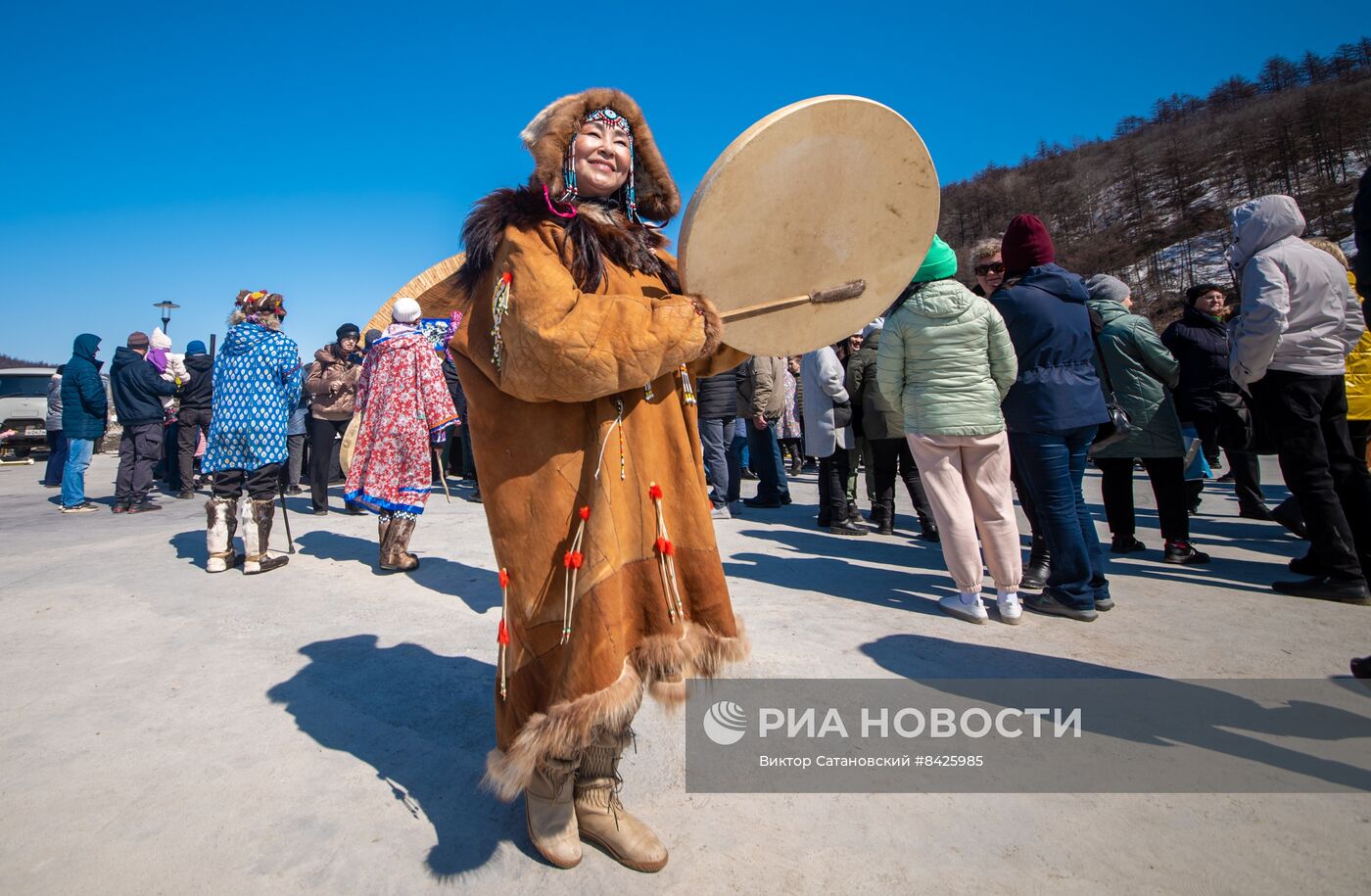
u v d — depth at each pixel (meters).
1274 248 3.58
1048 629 3.42
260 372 4.49
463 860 1.77
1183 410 5.26
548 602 1.63
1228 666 2.93
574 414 1.65
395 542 4.55
